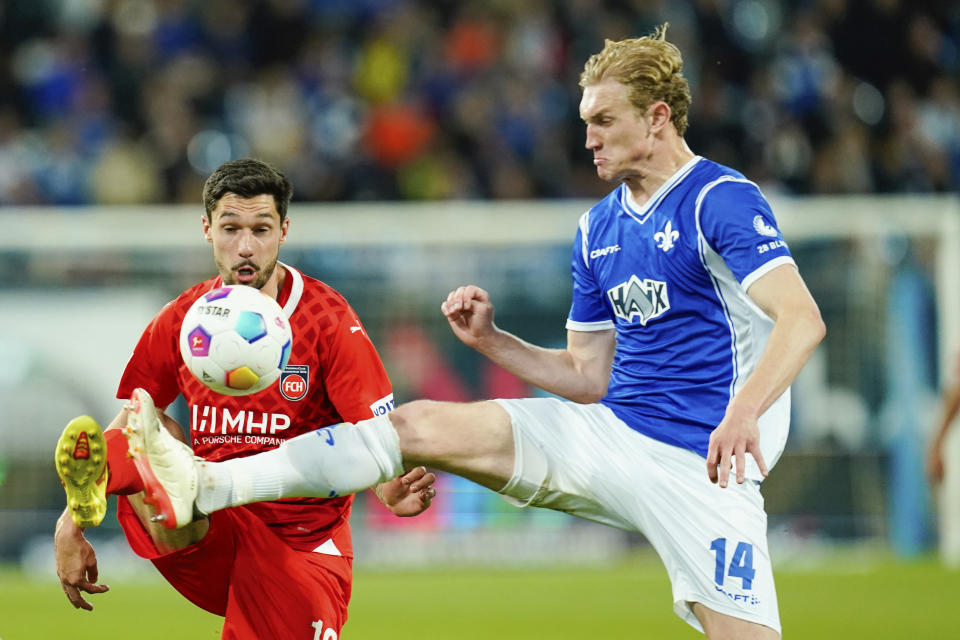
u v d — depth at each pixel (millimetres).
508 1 56219
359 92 54844
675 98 16922
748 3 55375
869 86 55406
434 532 40781
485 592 34031
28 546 40219
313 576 16641
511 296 42781
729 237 16078
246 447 16484
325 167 52156
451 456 16250
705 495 16453
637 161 16875
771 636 16234
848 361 42438
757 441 14648
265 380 15438
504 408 16797
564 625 28547
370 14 56656
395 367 42406
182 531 16000
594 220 17828
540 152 53062
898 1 55844
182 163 51812
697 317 16781
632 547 41469
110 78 53938
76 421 14195
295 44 56000
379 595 33531
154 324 16703
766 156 52125
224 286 15852
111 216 41812
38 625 28484
